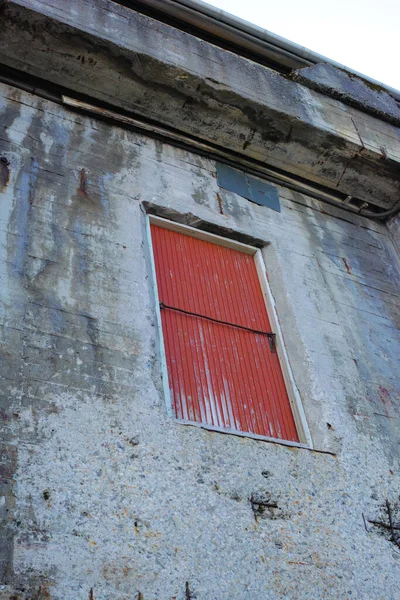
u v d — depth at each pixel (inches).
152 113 260.1
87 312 188.5
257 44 300.2
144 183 240.1
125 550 149.8
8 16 230.4
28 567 138.3
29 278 187.3
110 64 244.8
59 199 214.2
